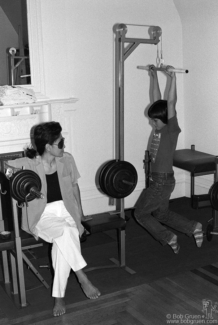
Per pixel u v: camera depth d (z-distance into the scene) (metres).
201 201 4.87
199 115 5.08
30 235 3.03
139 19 4.79
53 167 3.10
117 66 3.57
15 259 3.03
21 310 2.97
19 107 4.13
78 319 2.83
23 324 2.81
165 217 3.81
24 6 4.27
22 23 4.33
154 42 3.54
